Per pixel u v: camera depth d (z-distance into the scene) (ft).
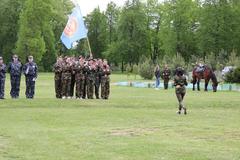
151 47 426.10
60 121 71.41
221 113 84.99
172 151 48.65
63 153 47.42
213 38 307.17
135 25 409.69
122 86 183.32
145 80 237.66
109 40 492.13
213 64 219.20
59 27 399.85
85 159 44.75
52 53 376.48
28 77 105.91
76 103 97.09
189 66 220.02
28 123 68.95
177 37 344.90
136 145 51.93
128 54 411.34
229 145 52.26
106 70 109.91
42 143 52.75
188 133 60.85
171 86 176.55
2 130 61.87
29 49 336.08
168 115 80.94
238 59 209.05
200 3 341.00
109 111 85.71
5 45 383.86
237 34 308.60
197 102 103.45
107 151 48.52
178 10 343.67
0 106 90.94
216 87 148.66
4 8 383.24
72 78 108.58
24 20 340.39
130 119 74.69
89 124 68.39
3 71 102.73
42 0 342.23
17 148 49.78
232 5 310.86
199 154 47.21
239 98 115.85
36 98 106.11
